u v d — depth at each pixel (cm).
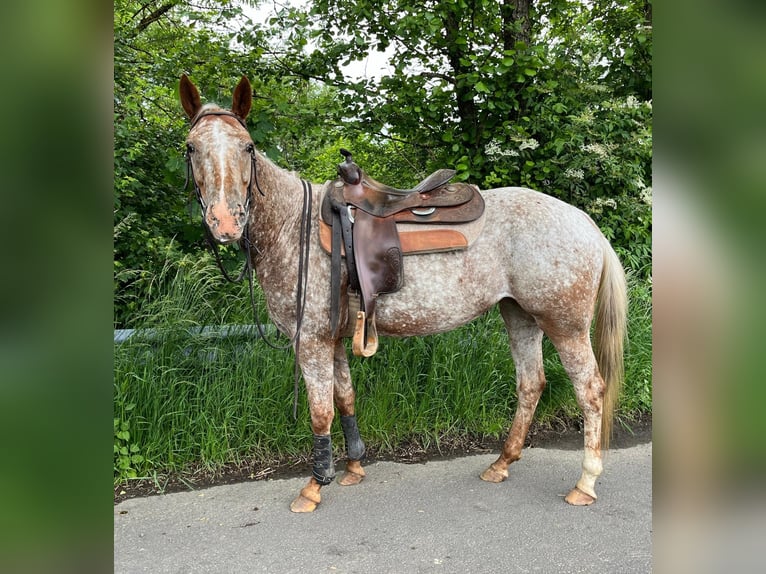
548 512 246
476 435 333
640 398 363
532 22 467
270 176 238
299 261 239
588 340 254
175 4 470
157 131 423
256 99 422
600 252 253
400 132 459
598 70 455
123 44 408
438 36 429
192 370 306
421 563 207
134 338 297
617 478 279
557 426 348
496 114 436
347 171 243
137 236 368
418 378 338
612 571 201
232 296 341
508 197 258
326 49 446
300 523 238
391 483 277
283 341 325
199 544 222
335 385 271
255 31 432
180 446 292
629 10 448
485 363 341
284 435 305
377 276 236
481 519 240
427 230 245
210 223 199
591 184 438
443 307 247
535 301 247
